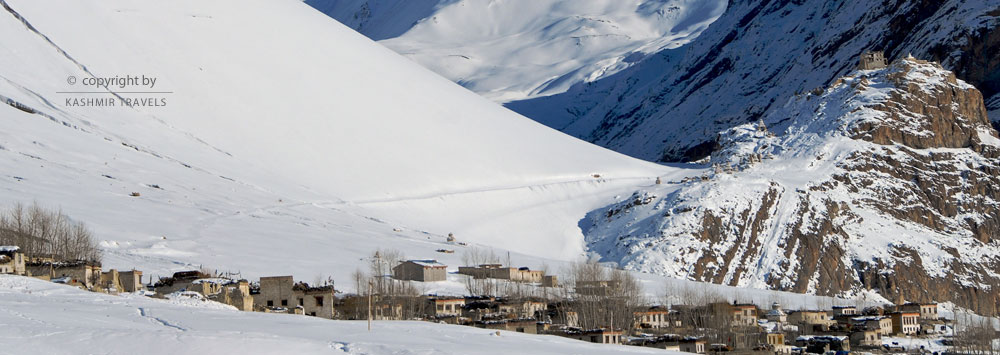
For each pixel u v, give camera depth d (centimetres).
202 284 19362
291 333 14625
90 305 15638
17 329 12800
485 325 19062
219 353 12581
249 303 18762
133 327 13850
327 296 19412
